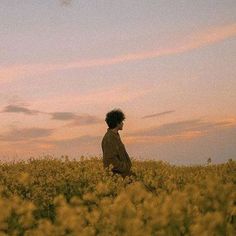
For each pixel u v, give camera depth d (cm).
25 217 673
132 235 570
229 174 1087
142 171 1529
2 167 1677
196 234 559
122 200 636
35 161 1792
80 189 1114
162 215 588
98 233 625
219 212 619
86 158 1802
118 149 1204
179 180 1093
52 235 598
